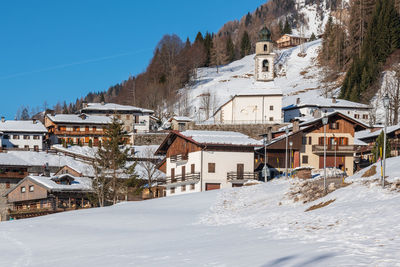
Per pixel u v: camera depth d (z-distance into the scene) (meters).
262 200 46.22
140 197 84.25
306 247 22.06
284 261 19.39
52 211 74.25
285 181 54.69
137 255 25.02
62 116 140.62
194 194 55.88
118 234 35.66
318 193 41.94
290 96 176.38
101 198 74.75
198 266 20.19
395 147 89.38
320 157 80.75
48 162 97.25
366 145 89.25
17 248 32.00
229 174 72.31
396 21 173.50
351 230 25.30
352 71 156.88
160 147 81.88
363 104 133.50
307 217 31.95
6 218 82.62
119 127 80.06
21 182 81.75
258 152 78.31
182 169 77.19
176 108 184.75
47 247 31.77
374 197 34.50
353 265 17.34
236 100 122.31
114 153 76.75
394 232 23.19
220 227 35.22
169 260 22.36
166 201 53.78
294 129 81.94
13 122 133.12
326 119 43.53
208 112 165.62
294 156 80.12
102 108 149.00
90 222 42.84
